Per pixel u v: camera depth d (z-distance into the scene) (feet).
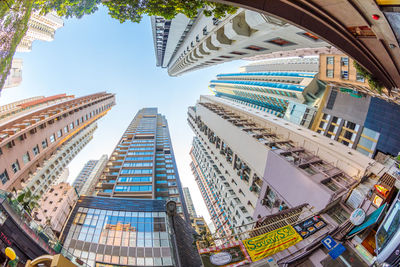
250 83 306.55
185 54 139.03
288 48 73.10
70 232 93.45
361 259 34.06
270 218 52.90
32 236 45.29
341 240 37.47
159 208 111.65
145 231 96.53
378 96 122.01
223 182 176.55
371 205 50.29
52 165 214.69
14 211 44.37
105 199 115.55
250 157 121.80
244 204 130.93
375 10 22.13
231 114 184.03
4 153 95.66
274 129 133.28
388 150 129.80
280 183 94.17
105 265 80.89
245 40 63.46
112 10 26.27
